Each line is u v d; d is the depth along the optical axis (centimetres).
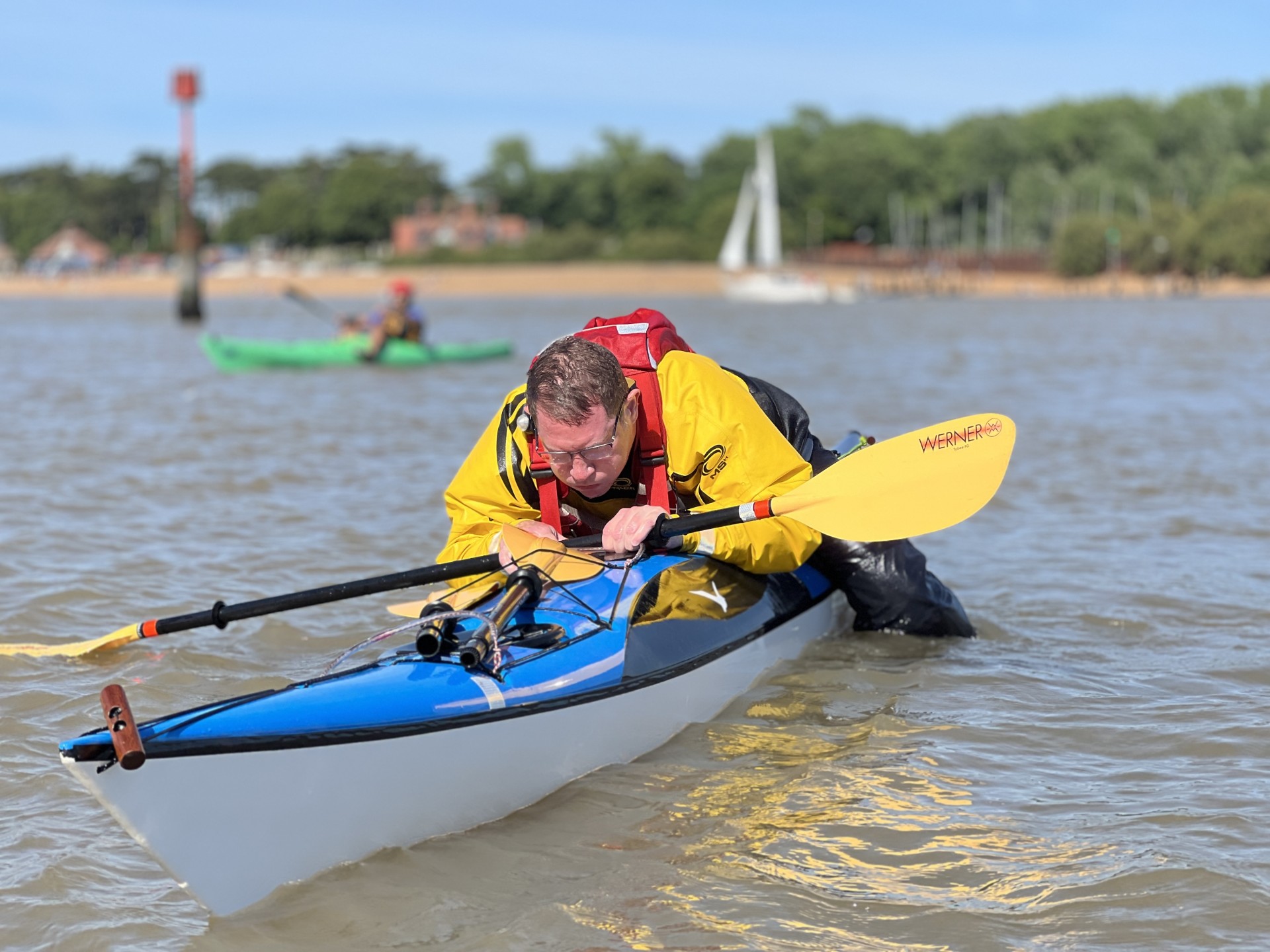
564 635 370
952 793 352
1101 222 7862
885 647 485
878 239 11025
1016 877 304
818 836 328
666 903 295
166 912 293
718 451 373
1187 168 9594
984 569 607
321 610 532
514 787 341
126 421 1145
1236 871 303
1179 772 364
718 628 419
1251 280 7269
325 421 1163
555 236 10300
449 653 347
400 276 9244
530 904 295
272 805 292
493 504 383
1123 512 734
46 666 455
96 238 14462
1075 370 1783
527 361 2030
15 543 641
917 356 2125
